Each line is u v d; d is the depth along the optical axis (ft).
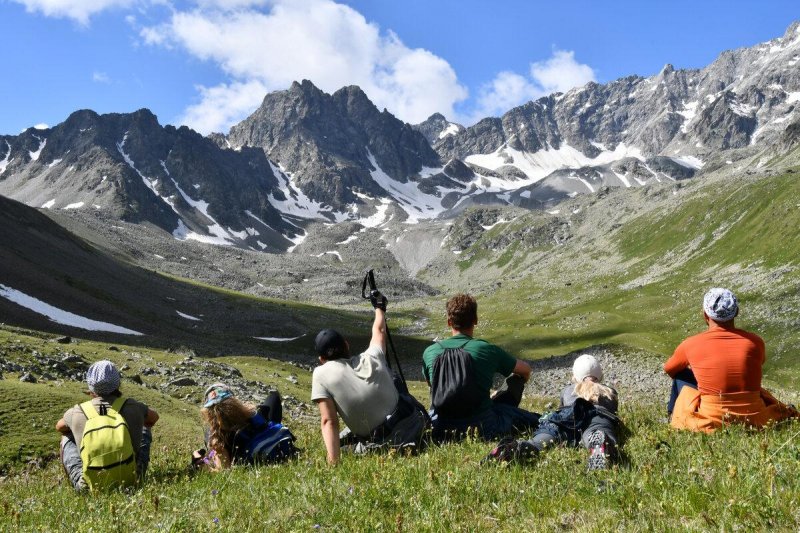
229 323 566.77
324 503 21.47
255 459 31.94
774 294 436.35
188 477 30.91
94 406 31.45
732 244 614.34
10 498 33.14
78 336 329.11
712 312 29.63
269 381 165.27
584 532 16.72
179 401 109.09
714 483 19.24
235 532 19.56
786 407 29.22
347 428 33.30
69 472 31.81
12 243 502.38
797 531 15.20
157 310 531.09
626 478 20.83
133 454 30.53
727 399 28.53
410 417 30.48
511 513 19.06
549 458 23.97
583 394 29.48
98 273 566.77
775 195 641.40
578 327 461.37
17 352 118.42
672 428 29.32
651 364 319.47
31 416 75.82
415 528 18.16
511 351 409.90
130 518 21.89
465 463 24.66
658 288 593.42
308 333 567.59
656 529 16.31
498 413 31.73
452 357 30.63
